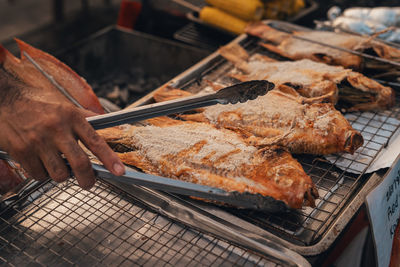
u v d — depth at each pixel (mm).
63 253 768
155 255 764
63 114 747
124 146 928
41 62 980
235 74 1108
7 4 2742
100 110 988
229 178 821
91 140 748
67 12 2680
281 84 1009
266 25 1263
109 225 804
